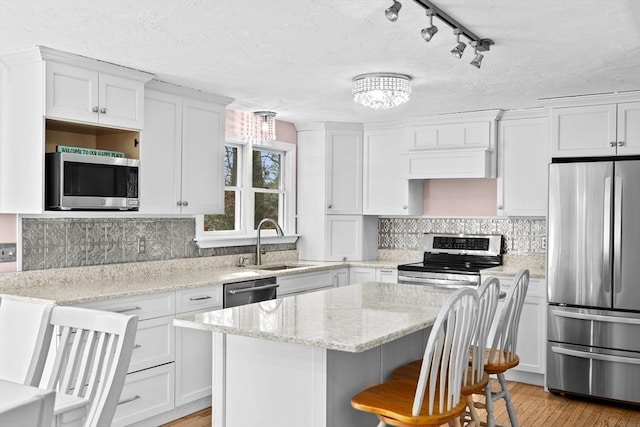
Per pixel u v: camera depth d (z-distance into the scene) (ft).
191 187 13.97
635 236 13.33
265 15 8.77
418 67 11.82
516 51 10.68
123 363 5.79
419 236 19.24
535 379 15.44
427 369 7.13
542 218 17.08
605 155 14.16
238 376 8.68
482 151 16.63
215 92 14.16
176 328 12.18
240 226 17.63
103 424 5.55
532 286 15.14
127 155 12.71
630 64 11.56
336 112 16.93
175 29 9.41
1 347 10.43
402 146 18.21
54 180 10.80
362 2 8.22
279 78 12.74
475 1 8.20
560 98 14.65
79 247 12.66
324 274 17.25
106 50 10.59
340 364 8.18
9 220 11.48
